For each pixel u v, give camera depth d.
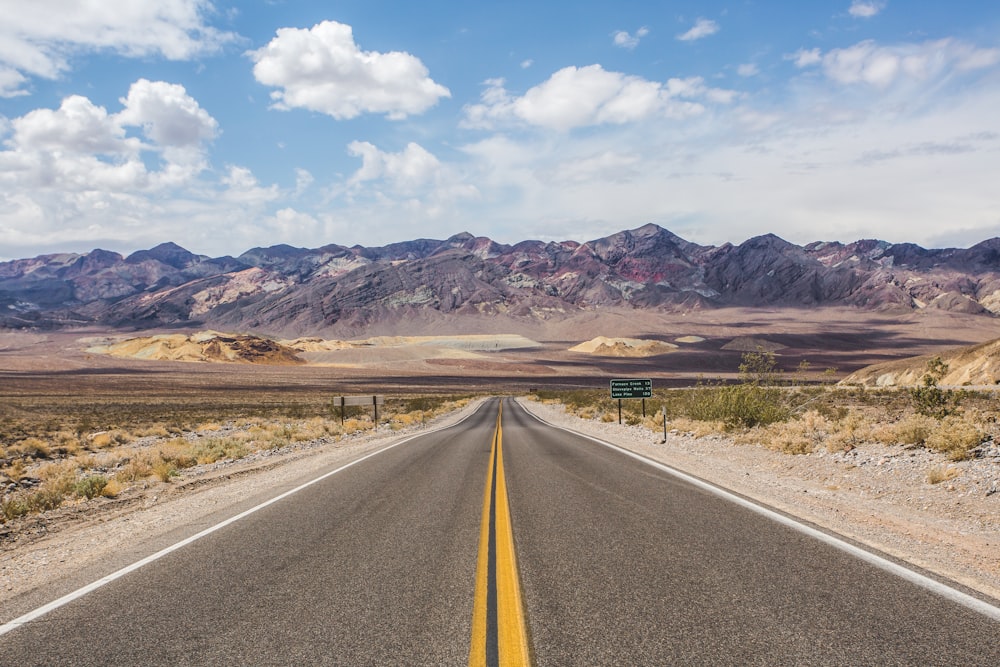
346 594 6.02
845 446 15.00
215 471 17.14
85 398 82.06
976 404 33.34
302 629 5.20
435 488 12.20
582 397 65.69
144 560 7.52
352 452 20.83
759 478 12.82
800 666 4.38
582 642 4.80
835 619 5.18
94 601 6.06
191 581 6.60
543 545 7.63
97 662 4.71
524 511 9.72
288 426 36.38
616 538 7.90
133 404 70.00
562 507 9.97
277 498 11.58
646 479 12.71
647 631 4.99
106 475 17.86
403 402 75.12
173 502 12.20
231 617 5.52
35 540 9.58
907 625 5.04
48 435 34.22
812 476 12.91
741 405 22.09
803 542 7.57
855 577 6.23
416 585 6.23
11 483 17.62
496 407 62.88
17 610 5.91
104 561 7.61
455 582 6.29
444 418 46.12
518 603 5.64
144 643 5.02
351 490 12.24
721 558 6.94
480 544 7.75
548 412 50.41
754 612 5.35
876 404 35.44
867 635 4.86
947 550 7.23
